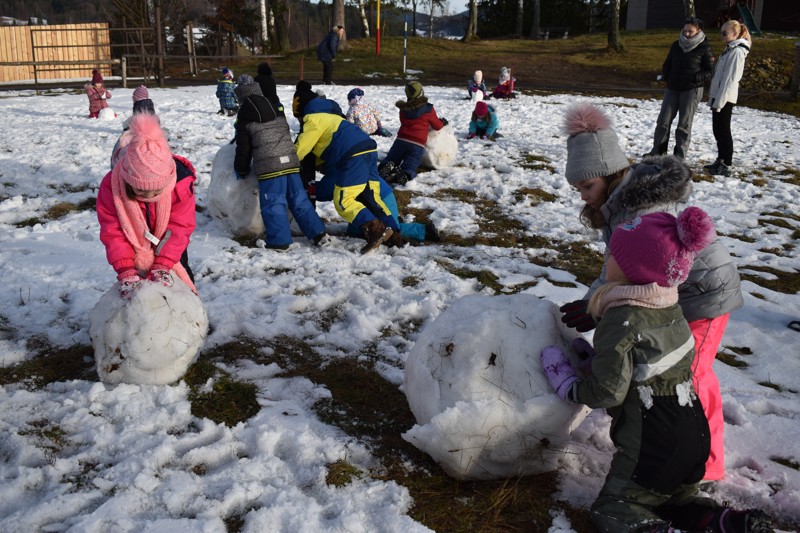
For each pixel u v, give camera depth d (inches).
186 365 159.2
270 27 1611.7
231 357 175.3
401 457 137.8
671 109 412.5
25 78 1151.6
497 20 1904.5
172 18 1390.3
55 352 174.1
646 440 113.3
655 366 112.3
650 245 111.2
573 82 998.4
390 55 1239.5
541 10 1894.7
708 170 414.0
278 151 252.7
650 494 114.4
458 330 135.2
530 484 131.3
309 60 1232.8
